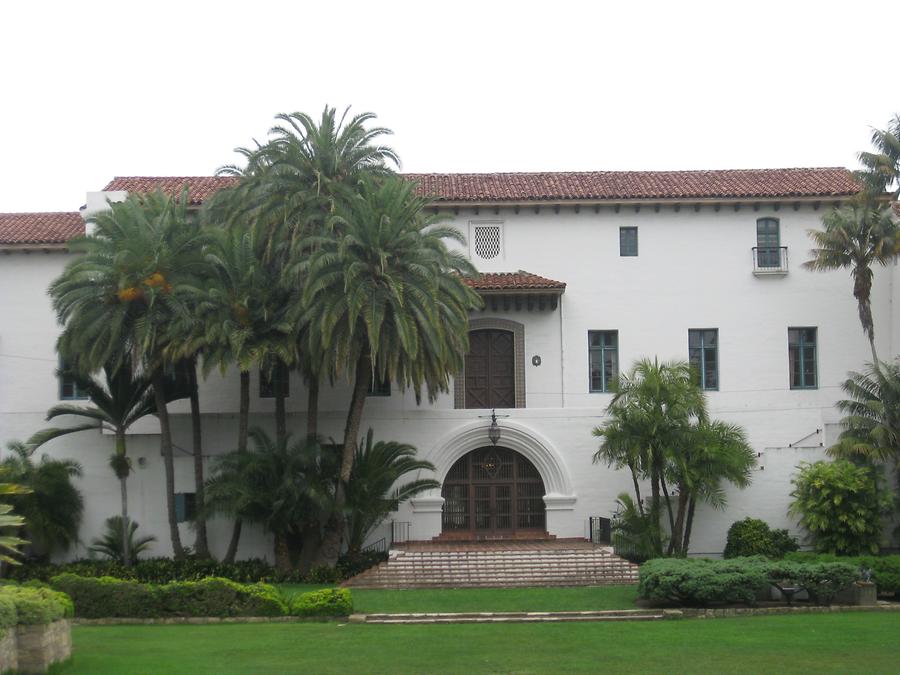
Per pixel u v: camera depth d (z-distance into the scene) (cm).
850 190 3478
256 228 2905
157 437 3341
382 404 3347
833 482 2886
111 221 2906
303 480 2880
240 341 2736
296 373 3362
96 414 3050
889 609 2473
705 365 3497
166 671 1680
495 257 3516
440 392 3322
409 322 2750
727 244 3528
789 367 3500
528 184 3631
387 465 3086
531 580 2814
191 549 3219
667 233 3531
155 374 2970
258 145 3023
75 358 2919
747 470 3023
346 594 2378
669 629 2152
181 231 2938
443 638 2033
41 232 3509
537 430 3322
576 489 3306
